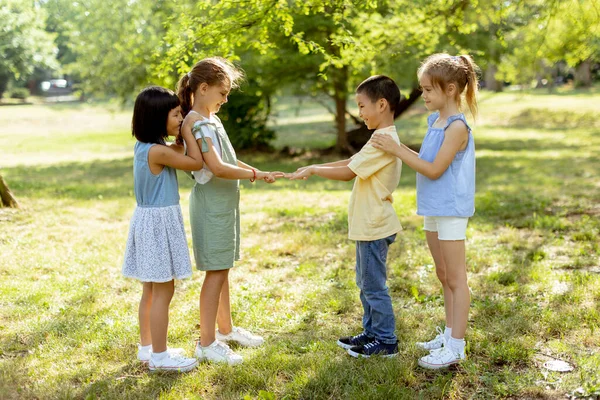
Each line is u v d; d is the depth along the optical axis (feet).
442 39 38.19
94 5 52.90
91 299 14.43
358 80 51.03
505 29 35.63
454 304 10.52
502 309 12.94
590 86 126.11
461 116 10.25
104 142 77.10
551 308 12.98
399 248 18.60
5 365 10.64
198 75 10.62
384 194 10.61
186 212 26.53
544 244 18.86
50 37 79.00
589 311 12.52
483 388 9.73
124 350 11.38
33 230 21.94
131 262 10.55
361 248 10.84
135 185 10.53
